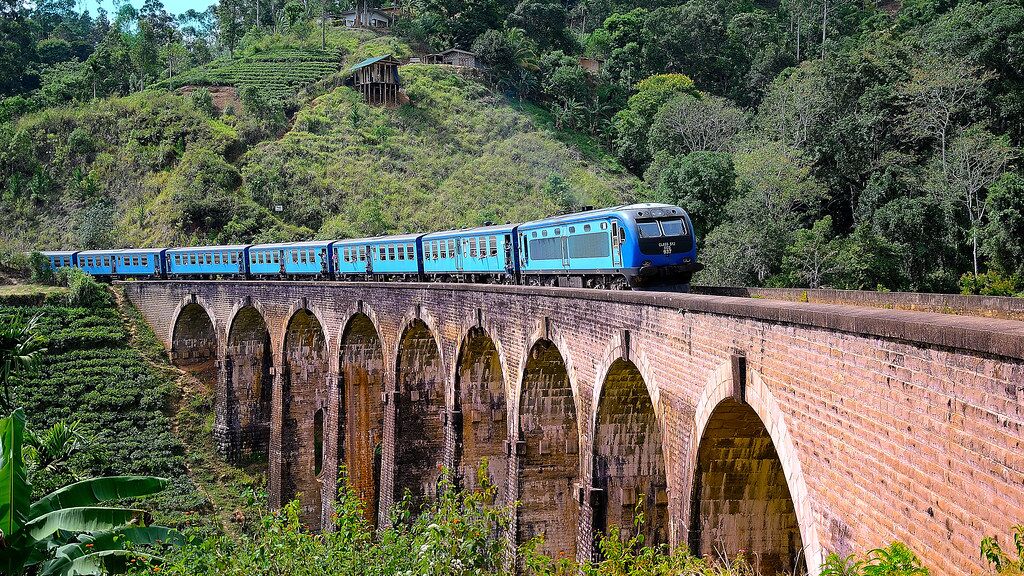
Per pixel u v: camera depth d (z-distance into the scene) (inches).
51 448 1098.7
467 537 675.4
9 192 4148.6
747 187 2657.5
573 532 1225.4
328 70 5113.2
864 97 2706.7
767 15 5241.1
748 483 802.2
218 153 4170.8
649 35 5024.6
